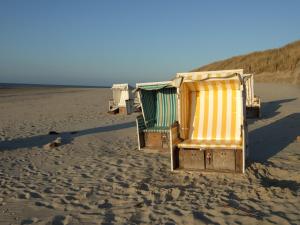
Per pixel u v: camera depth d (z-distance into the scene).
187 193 6.24
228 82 7.89
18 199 6.36
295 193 5.95
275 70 55.84
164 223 5.07
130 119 17.41
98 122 16.77
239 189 6.32
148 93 10.45
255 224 4.86
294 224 4.80
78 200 6.20
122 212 5.56
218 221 5.02
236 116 8.05
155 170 7.84
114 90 20.44
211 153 7.52
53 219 5.39
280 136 10.85
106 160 8.95
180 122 8.01
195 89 8.41
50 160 9.28
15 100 38.00
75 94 50.09
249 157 8.39
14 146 11.35
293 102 21.17
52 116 20.12
